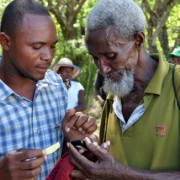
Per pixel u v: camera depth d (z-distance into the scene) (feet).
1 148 5.57
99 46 5.66
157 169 5.81
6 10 5.43
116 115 6.40
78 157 5.62
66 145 6.33
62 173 5.71
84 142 5.80
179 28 24.41
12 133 5.65
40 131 5.95
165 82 5.94
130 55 5.80
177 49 17.76
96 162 5.65
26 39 5.25
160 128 5.81
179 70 5.97
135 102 6.21
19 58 5.36
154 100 5.92
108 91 6.05
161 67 5.98
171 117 5.78
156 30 18.33
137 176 5.56
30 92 5.94
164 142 5.79
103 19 5.59
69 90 16.11
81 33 25.86
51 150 5.39
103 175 5.57
